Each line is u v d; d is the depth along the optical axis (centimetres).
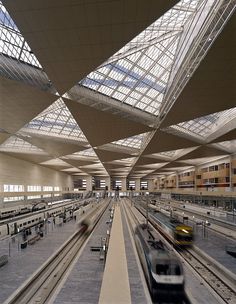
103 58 1333
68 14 1001
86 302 1212
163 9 973
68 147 3975
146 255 1535
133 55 2023
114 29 1099
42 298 1291
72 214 4231
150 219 3659
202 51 1405
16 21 1045
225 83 1605
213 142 3472
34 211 4131
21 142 4034
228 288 1395
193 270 1670
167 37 1706
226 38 1142
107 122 2569
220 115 2905
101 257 1861
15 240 2517
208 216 3475
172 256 1401
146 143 3750
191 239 2283
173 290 1295
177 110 2156
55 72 1473
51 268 1725
